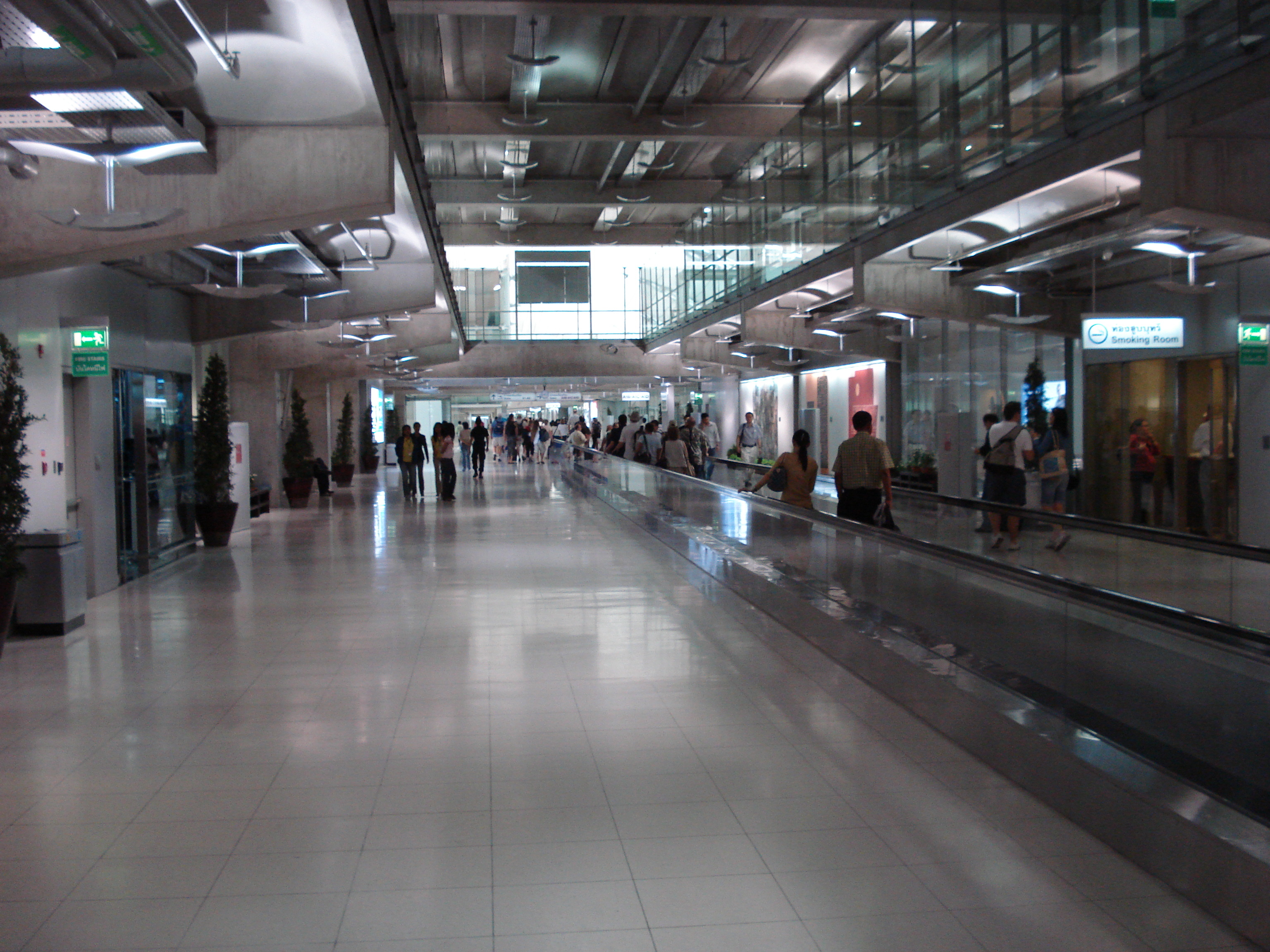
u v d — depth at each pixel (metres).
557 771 4.45
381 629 7.58
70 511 9.07
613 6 12.28
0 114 5.63
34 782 4.35
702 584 9.62
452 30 14.79
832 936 3.02
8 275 7.48
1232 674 3.37
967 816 3.93
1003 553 9.60
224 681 6.06
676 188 24.83
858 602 6.96
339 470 26.67
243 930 3.06
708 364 29.89
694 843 3.69
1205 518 12.89
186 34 5.66
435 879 3.40
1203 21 7.92
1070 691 4.37
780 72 17.14
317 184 7.28
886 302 15.15
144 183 7.22
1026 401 16.95
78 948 2.95
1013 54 11.12
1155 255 12.47
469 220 29.19
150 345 11.28
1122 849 3.57
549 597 8.91
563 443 37.25
